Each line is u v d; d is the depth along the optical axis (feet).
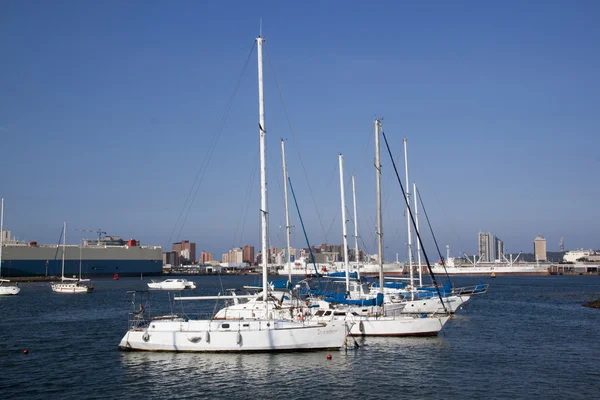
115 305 279.28
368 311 157.28
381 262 161.07
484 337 160.45
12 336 163.53
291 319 132.67
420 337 149.38
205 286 541.34
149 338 127.85
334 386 100.99
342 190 197.88
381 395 95.76
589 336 164.35
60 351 136.98
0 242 465.06
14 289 362.33
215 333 124.26
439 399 93.61
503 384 103.65
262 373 109.29
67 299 324.60
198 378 106.11
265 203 132.87
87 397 95.45
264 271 130.82
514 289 435.94
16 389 100.83
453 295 217.36
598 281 630.33
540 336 163.53
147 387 100.94
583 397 95.40
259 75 135.03
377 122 170.09
